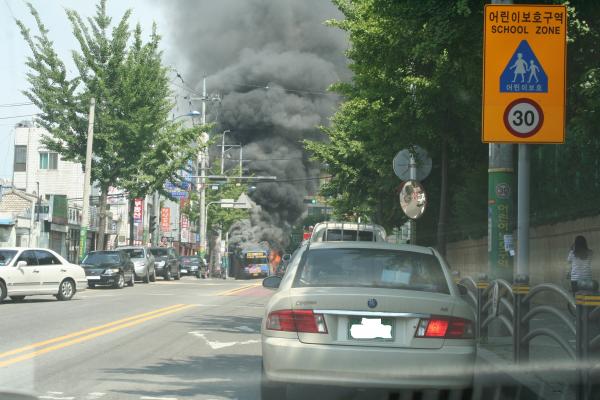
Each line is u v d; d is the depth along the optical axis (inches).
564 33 456.1
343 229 1004.6
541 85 454.3
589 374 306.7
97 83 1702.8
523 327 406.3
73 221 2476.6
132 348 522.0
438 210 1240.8
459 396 305.6
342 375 281.7
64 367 433.4
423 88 689.0
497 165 564.1
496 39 456.4
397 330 287.7
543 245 842.8
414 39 629.0
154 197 2484.0
